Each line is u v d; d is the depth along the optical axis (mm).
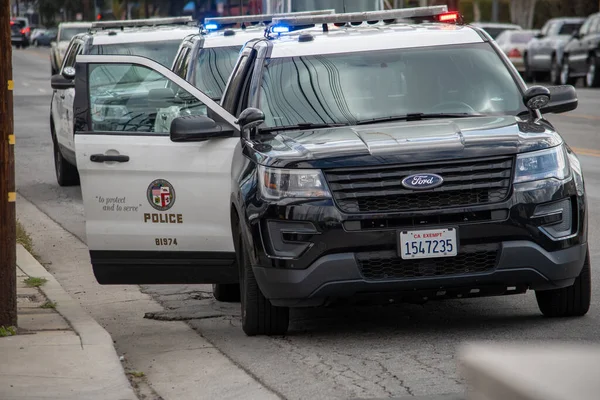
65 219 32844
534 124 16891
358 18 20750
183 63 29438
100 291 22609
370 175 15516
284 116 17938
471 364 5078
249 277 16625
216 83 28031
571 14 149125
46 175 43844
